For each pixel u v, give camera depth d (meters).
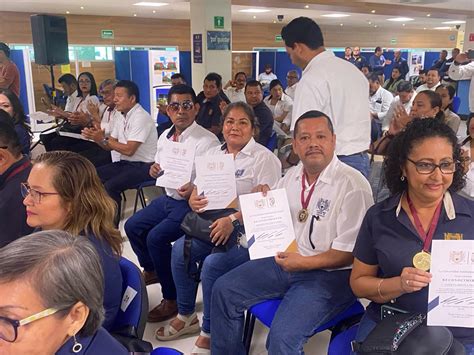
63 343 0.86
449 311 1.25
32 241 0.84
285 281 1.86
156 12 10.95
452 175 1.36
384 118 5.43
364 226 1.53
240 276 1.89
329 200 1.82
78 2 8.62
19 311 0.76
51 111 4.80
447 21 13.48
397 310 1.42
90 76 5.75
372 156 2.90
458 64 9.20
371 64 12.97
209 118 5.11
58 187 1.42
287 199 1.79
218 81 5.09
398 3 9.40
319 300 1.69
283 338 1.59
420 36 17.55
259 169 2.31
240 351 1.91
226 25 7.39
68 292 0.79
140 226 2.77
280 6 9.04
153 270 2.91
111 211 1.50
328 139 1.82
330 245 1.81
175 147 2.61
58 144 4.63
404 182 1.47
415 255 1.36
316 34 2.41
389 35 16.72
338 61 2.43
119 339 1.40
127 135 3.58
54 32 6.26
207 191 2.21
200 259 2.28
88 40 11.52
